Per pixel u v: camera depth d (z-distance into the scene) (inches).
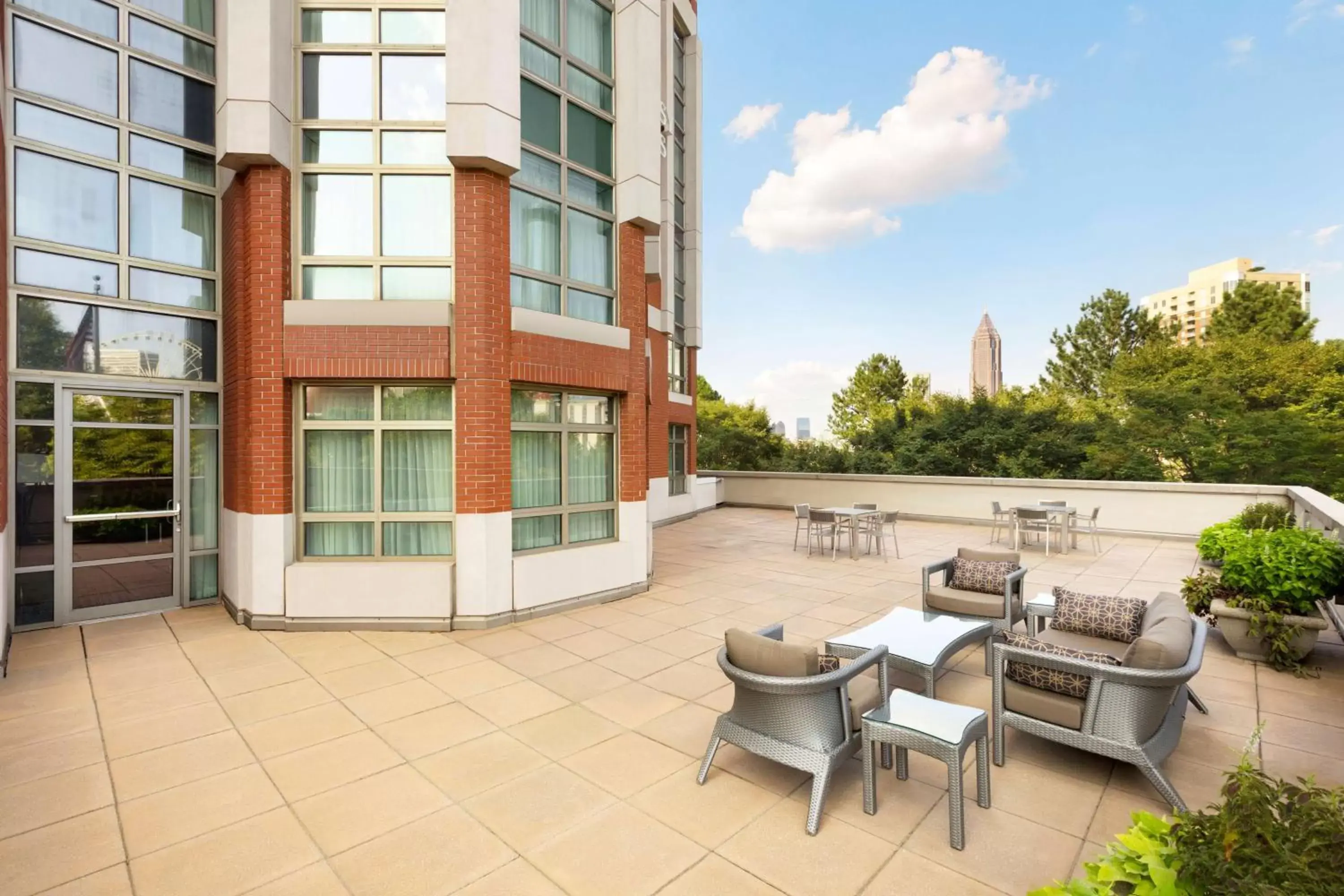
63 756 157.8
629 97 336.8
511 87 270.1
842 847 120.4
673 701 193.8
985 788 133.7
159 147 289.7
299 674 216.4
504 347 276.5
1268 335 1135.6
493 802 137.1
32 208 258.1
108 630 264.7
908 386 1573.6
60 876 112.1
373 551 276.5
